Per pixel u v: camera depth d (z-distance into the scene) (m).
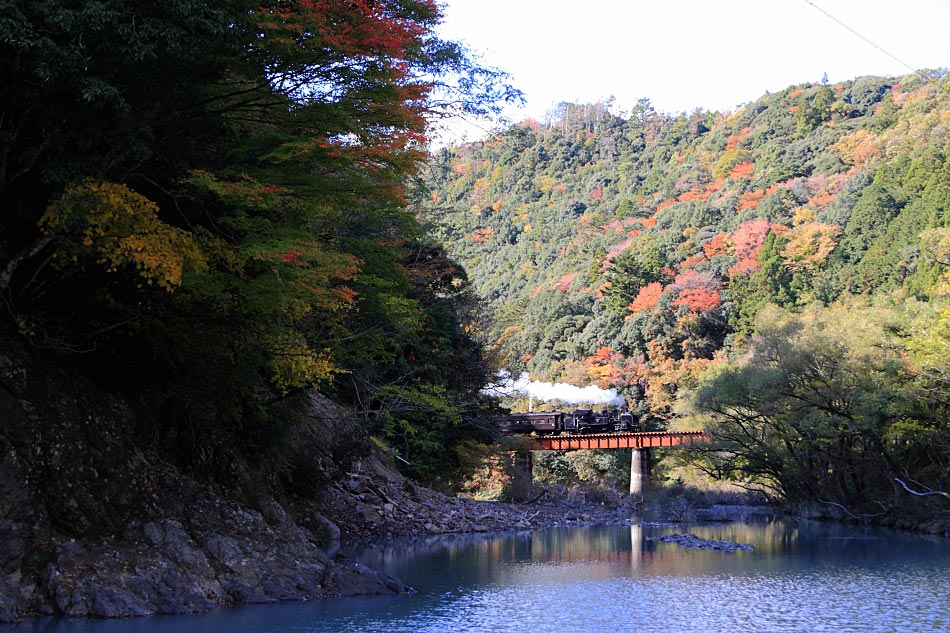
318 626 15.88
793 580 23.08
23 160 17.09
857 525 45.31
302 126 18.66
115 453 18.55
